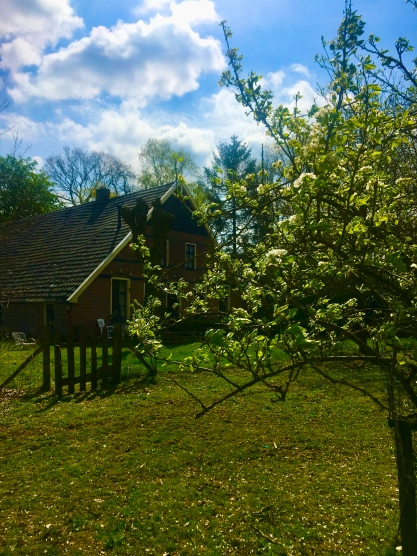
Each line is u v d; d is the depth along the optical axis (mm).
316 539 4020
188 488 5043
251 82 2680
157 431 6922
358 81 2750
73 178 52125
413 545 3012
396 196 3168
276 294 2809
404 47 3146
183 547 3961
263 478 5293
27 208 34719
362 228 2564
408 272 2873
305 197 2393
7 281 23266
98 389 9648
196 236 25547
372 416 7613
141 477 5344
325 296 3115
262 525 4262
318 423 7297
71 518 4445
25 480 5285
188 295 4270
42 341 9500
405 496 2998
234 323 2578
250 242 3334
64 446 6336
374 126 2506
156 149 44438
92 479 5285
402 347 2201
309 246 2822
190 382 10141
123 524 4301
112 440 6562
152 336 3740
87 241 22906
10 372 11352
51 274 21656
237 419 7500
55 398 8906
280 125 2666
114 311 21094
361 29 2502
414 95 3531
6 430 7023
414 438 3680
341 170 2682
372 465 5652
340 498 4777
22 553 3904
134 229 13664
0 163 37812
